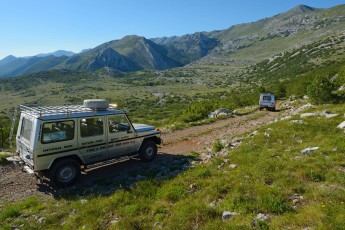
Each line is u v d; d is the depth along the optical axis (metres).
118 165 13.16
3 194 10.46
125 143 12.49
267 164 9.57
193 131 22.67
